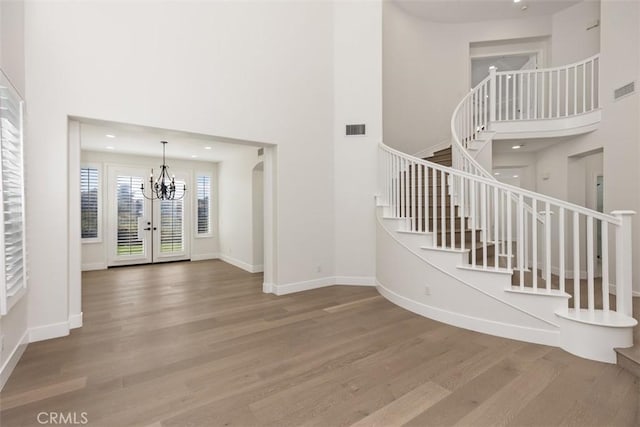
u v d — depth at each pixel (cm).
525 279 357
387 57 584
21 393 198
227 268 657
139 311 364
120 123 314
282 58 432
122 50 312
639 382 209
